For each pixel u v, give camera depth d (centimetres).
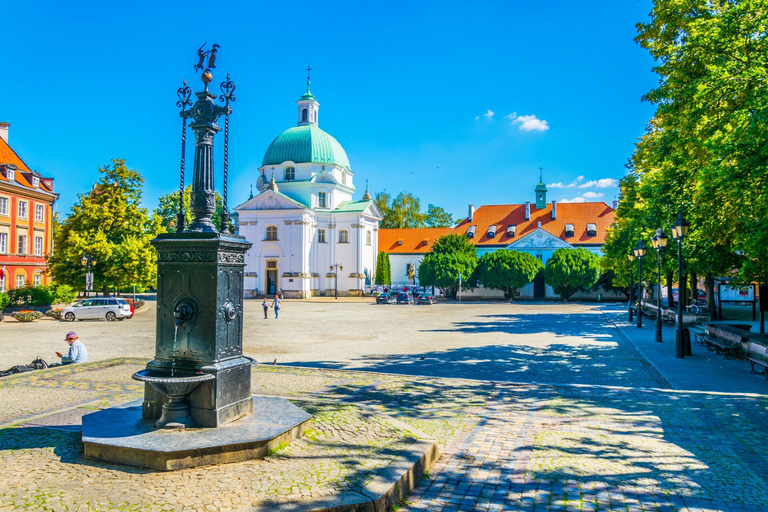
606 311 4388
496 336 2467
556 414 972
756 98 1209
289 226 6950
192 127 786
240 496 545
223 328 734
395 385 1225
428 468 695
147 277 4781
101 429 694
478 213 8106
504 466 708
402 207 9725
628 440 817
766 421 917
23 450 681
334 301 6281
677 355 1716
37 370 1355
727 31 1343
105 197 5006
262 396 895
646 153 2692
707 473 680
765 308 1902
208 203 775
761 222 1259
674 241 2689
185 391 698
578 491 626
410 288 7562
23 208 4856
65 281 4616
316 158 7569
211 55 788
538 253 7125
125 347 2084
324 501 535
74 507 518
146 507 519
